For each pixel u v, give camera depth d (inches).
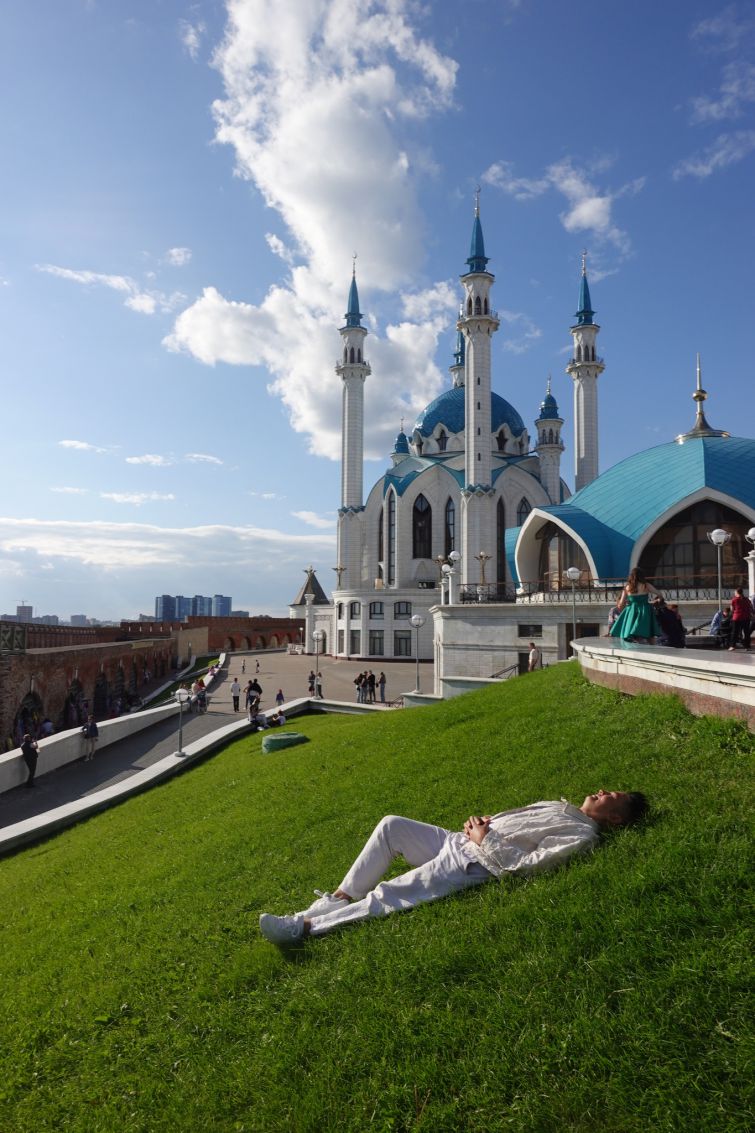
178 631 2839.6
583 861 191.5
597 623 1143.0
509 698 558.6
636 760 281.0
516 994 151.5
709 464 1208.8
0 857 567.2
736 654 346.3
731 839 182.4
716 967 141.7
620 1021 136.6
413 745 470.9
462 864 201.6
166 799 637.3
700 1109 117.6
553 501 2888.8
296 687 1839.3
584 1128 121.1
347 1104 141.3
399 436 3262.8
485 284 2154.3
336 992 173.8
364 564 2834.6
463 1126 129.1
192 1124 151.5
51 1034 210.8
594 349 2374.5
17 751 969.5
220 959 223.1
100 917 307.0
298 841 327.9
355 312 2773.1
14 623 1237.7
